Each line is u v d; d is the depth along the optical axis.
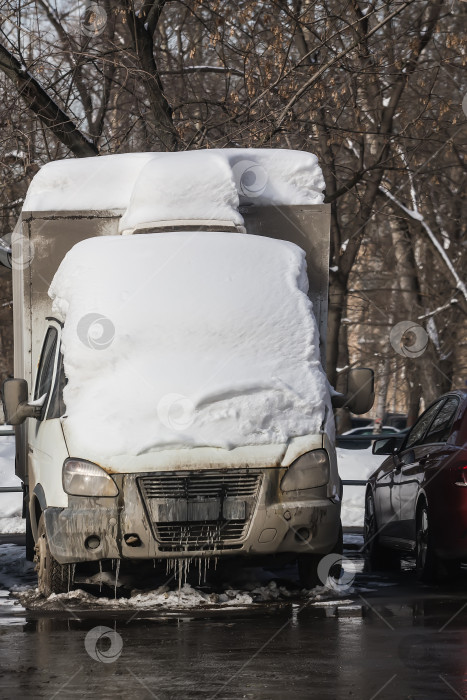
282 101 25.53
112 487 11.17
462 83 35.47
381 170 33.81
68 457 11.42
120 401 11.48
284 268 12.55
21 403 12.91
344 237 39.62
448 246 48.72
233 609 10.89
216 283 12.27
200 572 11.81
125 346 11.81
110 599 11.52
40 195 13.92
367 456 25.44
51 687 7.45
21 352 14.62
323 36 27.31
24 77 25.23
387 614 10.53
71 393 11.81
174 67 32.88
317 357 12.14
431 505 12.99
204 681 7.55
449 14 32.09
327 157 30.08
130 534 11.11
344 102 27.41
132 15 26.30
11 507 22.95
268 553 11.32
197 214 13.36
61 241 13.85
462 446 12.98
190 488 11.17
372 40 29.19
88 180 14.01
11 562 15.91
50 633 9.64
